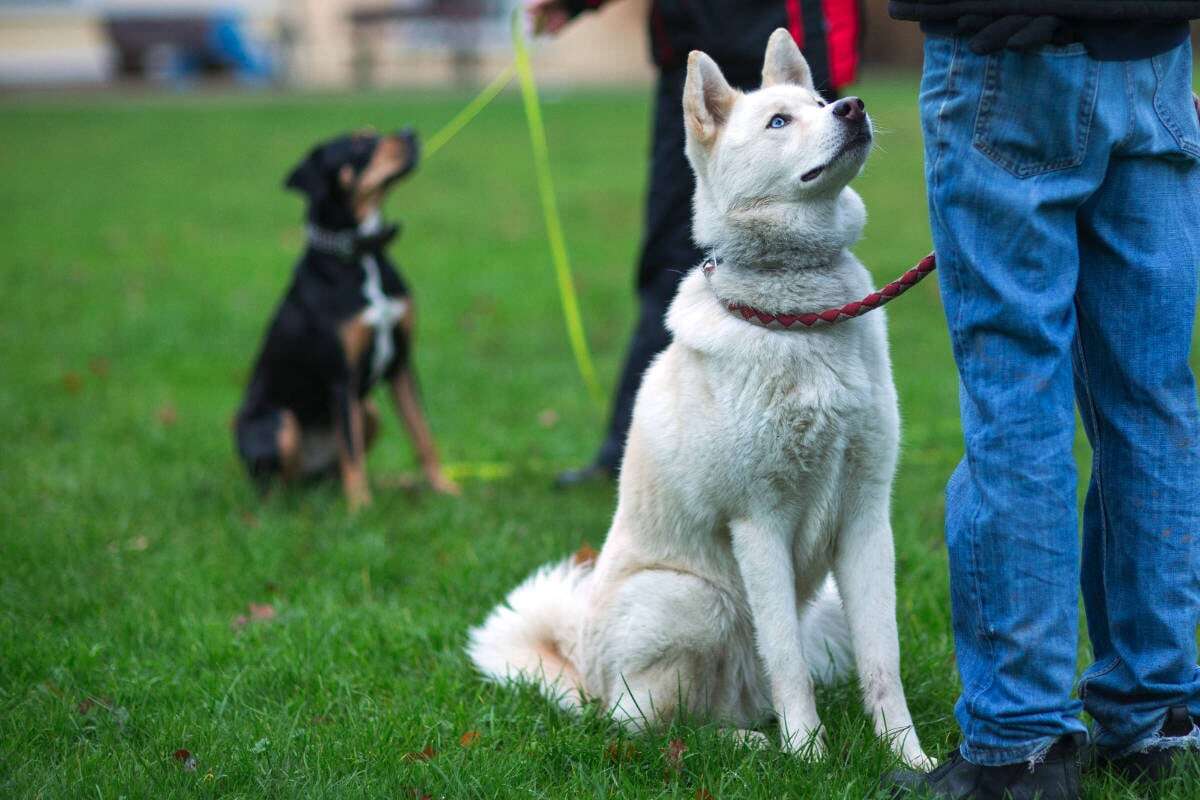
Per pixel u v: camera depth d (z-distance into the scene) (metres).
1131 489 2.45
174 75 35.97
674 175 4.68
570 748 2.91
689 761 2.82
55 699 3.26
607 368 7.68
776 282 2.88
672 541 3.09
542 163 6.08
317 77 36.03
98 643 3.65
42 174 17.47
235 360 8.17
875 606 2.90
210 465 5.85
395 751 2.91
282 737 2.97
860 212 2.99
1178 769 2.47
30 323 9.13
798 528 2.99
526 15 5.20
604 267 10.88
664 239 4.81
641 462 3.11
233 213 14.32
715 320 2.91
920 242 10.98
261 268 11.26
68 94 30.78
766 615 2.92
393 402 5.61
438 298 9.76
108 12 35.47
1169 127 2.34
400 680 3.40
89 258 11.83
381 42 35.47
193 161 18.39
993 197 2.29
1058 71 2.21
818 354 2.82
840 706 3.18
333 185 5.43
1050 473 2.32
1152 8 2.21
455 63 35.16
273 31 36.31
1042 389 2.31
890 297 2.72
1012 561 2.34
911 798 2.51
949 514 2.49
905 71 30.84
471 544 4.52
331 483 5.70
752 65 4.30
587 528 4.66
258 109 24.91
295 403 5.58
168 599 4.04
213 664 3.55
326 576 4.29
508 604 3.77
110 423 6.52
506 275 10.62
